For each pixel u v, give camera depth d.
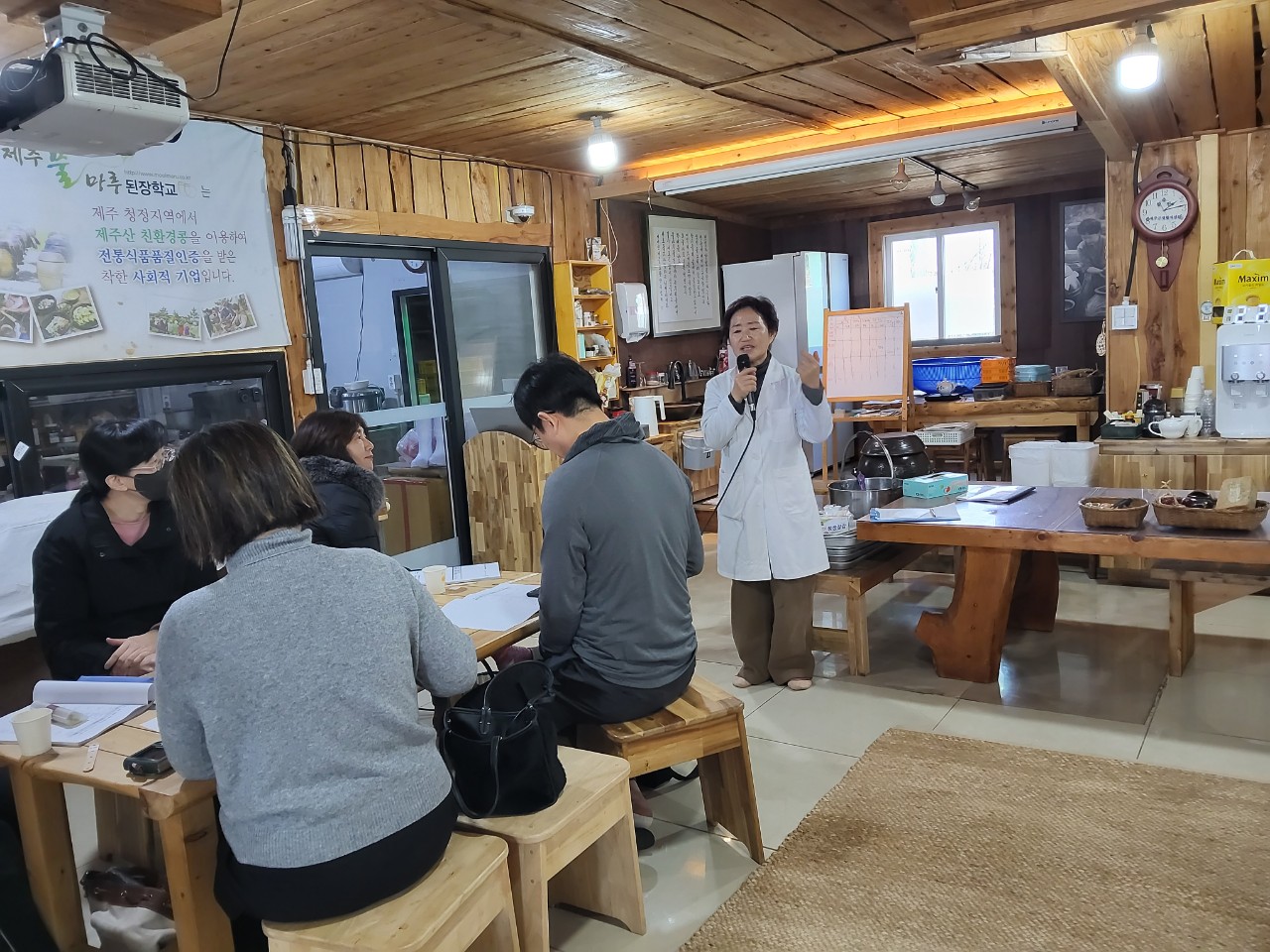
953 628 3.56
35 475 3.43
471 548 5.40
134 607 2.54
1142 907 2.12
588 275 6.16
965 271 8.00
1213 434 4.67
